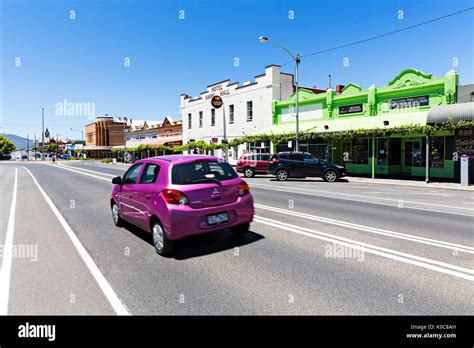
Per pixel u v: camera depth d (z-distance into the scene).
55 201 11.41
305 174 19.08
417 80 19.05
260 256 5.16
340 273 4.43
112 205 7.71
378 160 22.41
